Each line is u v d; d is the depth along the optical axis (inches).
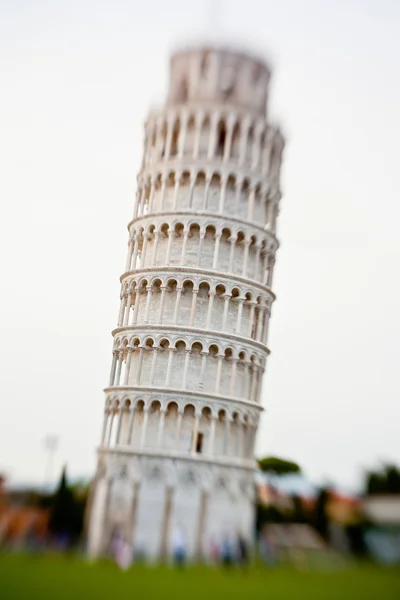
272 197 3159.5
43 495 3186.5
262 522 3157.0
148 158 3186.5
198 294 2910.9
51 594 1518.2
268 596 1676.9
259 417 2955.2
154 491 2677.2
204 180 3036.4
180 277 2896.2
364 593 1798.7
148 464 2709.2
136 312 2977.4
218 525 2696.9
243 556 2418.8
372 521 2901.1
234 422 2859.3
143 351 2881.4
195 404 2775.6
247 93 3225.9
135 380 2888.8
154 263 2977.4
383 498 3006.9
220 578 1987.0
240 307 2923.2
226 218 2965.1
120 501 2699.3
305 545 2817.4
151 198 3095.5
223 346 2854.3
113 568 2106.3
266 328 3051.2
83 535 2785.4
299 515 3233.3
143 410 2824.8
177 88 3270.2
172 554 2613.2
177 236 2992.1
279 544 2785.4
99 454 2864.2
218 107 3085.6
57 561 2180.1
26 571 1867.6
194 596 1612.9
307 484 4045.3
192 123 3115.2
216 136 3070.9
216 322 2901.1
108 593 1578.5
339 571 2281.0
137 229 3080.7
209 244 2972.4
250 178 3061.0
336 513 3085.6
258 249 3029.0
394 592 1836.9
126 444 2787.9
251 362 2947.8
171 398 2780.5
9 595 1483.8
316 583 1956.2
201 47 3245.6
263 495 3804.1
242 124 3093.0
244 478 2812.5
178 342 2861.7
